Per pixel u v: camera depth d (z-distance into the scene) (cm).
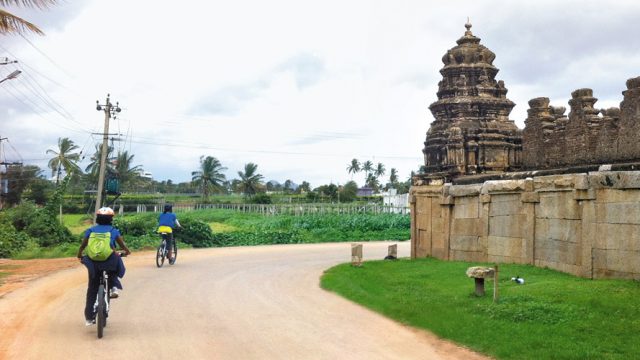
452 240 1875
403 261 1927
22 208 2977
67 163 8075
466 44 2147
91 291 893
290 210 5978
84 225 5416
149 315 1019
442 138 2041
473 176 1808
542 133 1741
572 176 1315
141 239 2956
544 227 1449
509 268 1458
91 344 810
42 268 1767
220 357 759
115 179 4788
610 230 1207
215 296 1232
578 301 987
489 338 835
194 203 9006
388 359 764
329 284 1410
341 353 791
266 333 895
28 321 945
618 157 1332
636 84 1270
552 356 737
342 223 4534
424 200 2047
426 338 879
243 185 10031
